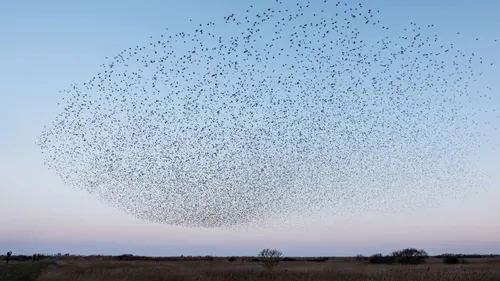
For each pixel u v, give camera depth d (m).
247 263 71.75
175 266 55.69
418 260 74.56
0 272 32.03
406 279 32.25
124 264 57.72
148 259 94.75
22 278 31.98
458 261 76.75
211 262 75.44
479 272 34.16
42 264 41.62
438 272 34.56
